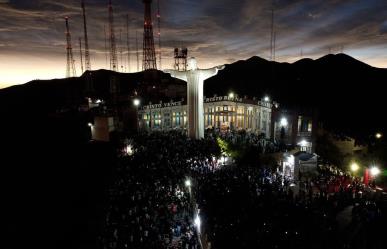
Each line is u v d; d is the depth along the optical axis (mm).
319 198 26094
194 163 34469
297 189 29578
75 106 68812
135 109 58750
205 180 29312
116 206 25281
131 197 26562
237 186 27828
